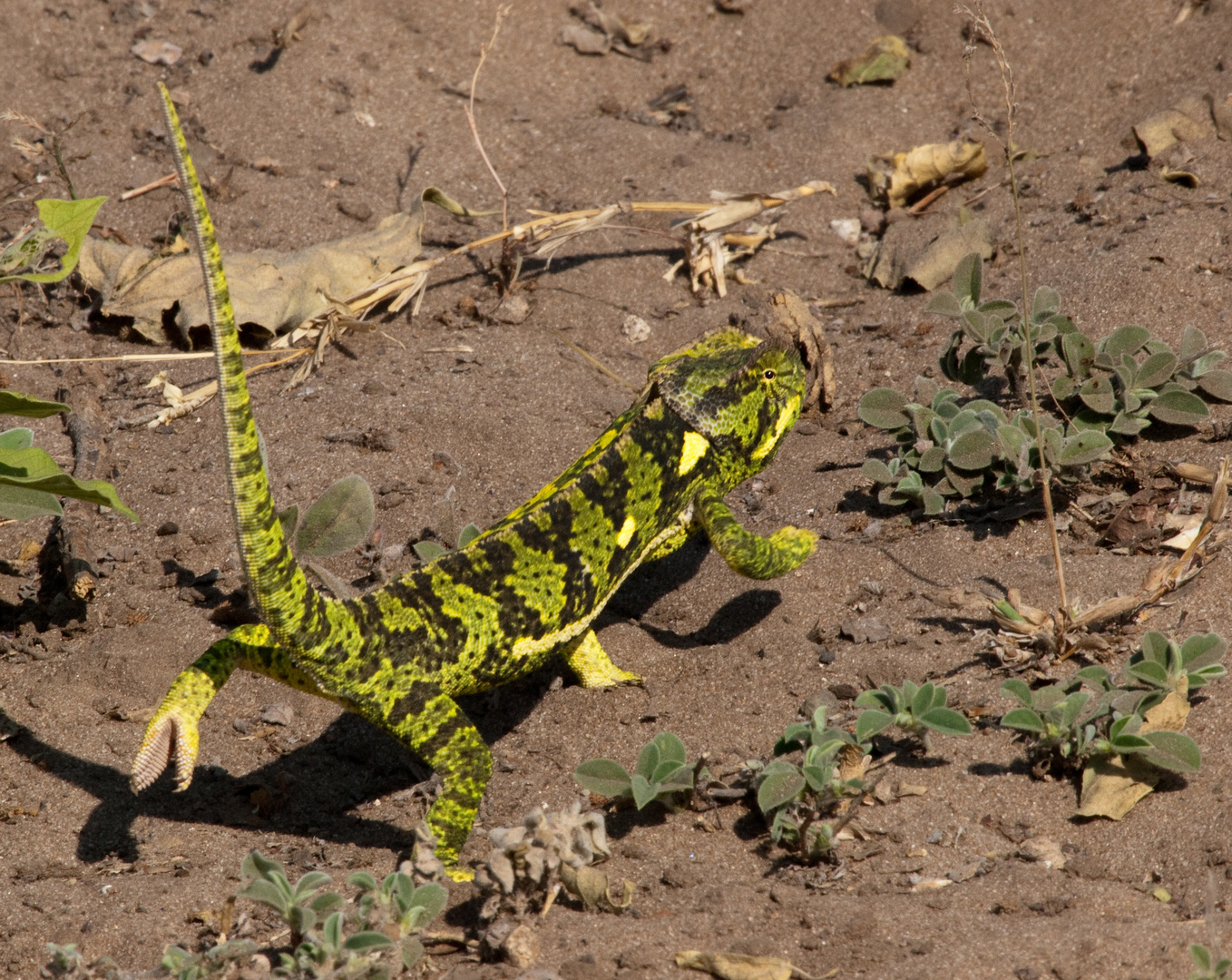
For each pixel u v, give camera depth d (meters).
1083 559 6.45
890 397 7.27
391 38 11.61
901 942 4.39
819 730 5.11
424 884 4.46
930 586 6.50
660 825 5.25
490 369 8.66
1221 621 5.74
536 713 6.10
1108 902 4.57
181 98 10.81
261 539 4.52
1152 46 10.82
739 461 6.33
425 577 5.33
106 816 5.54
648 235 10.14
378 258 9.43
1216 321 7.88
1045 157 10.43
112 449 7.96
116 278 9.00
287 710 6.20
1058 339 7.43
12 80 10.70
